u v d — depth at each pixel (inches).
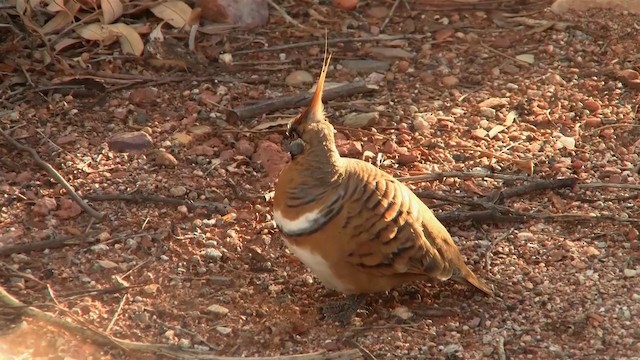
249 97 516.4
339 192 370.6
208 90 518.3
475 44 571.5
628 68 557.9
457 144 498.9
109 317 387.9
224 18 558.6
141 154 473.7
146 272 409.4
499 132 509.7
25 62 515.5
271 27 565.3
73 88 506.3
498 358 379.6
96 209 440.1
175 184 457.7
